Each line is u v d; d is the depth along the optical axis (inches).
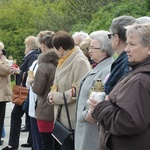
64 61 177.2
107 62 153.0
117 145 111.0
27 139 287.6
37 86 197.8
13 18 1118.4
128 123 104.8
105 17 730.2
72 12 1045.2
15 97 253.4
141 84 105.9
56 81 179.8
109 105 113.1
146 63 109.3
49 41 210.2
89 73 158.1
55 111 177.9
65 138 168.7
